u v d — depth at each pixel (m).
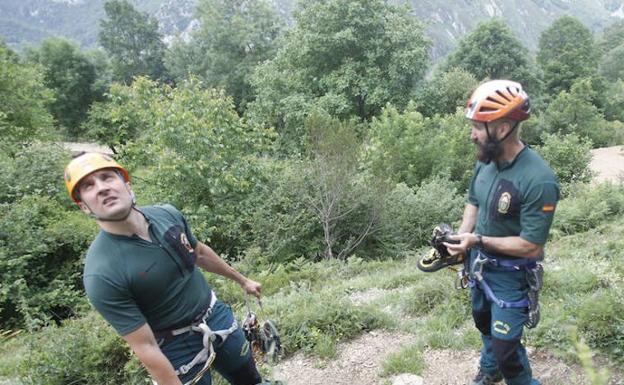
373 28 26.09
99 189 2.07
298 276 7.87
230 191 11.90
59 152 14.03
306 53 26.89
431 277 5.31
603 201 9.41
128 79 61.44
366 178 10.45
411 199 11.54
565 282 4.61
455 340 3.93
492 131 2.23
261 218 10.55
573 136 19.89
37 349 4.38
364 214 10.62
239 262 9.58
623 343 3.22
